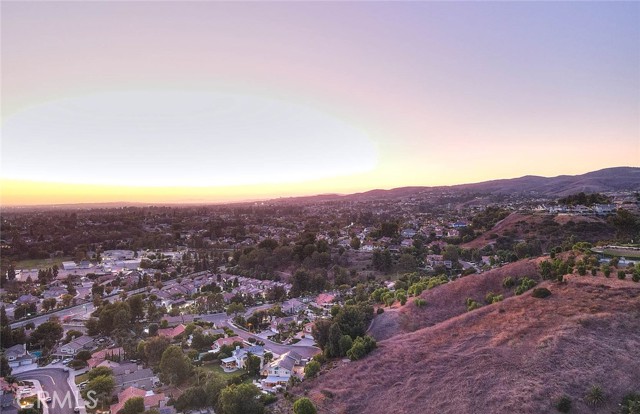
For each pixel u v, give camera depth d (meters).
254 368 93.19
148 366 97.00
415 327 95.19
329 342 91.38
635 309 70.44
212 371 92.12
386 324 99.56
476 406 58.47
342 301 150.12
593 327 68.50
